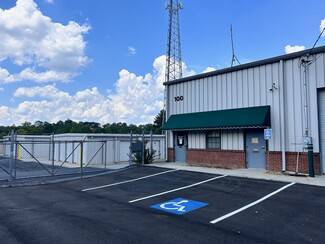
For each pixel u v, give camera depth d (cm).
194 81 1989
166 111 2177
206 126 1781
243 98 1697
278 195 977
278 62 1548
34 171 1889
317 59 1406
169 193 1054
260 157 1619
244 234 624
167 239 596
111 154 2573
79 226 682
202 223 702
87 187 1216
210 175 1412
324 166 1388
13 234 628
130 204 905
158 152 2730
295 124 1464
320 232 634
